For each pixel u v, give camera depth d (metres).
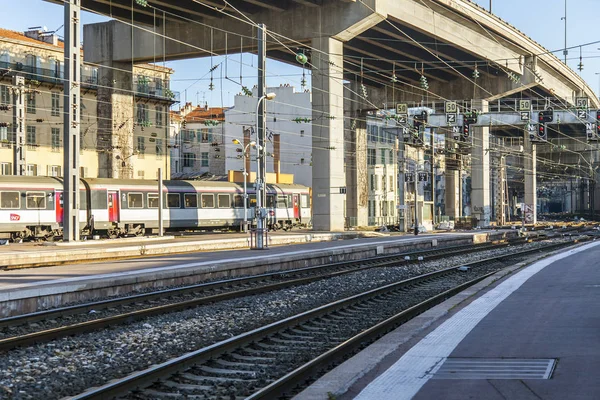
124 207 49.28
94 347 12.50
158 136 79.69
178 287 22.91
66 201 35.69
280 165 95.06
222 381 9.82
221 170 98.62
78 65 35.91
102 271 23.72
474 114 62.66
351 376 8.65
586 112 61.84
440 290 22.34
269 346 12.48
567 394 7.70
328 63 51.16
